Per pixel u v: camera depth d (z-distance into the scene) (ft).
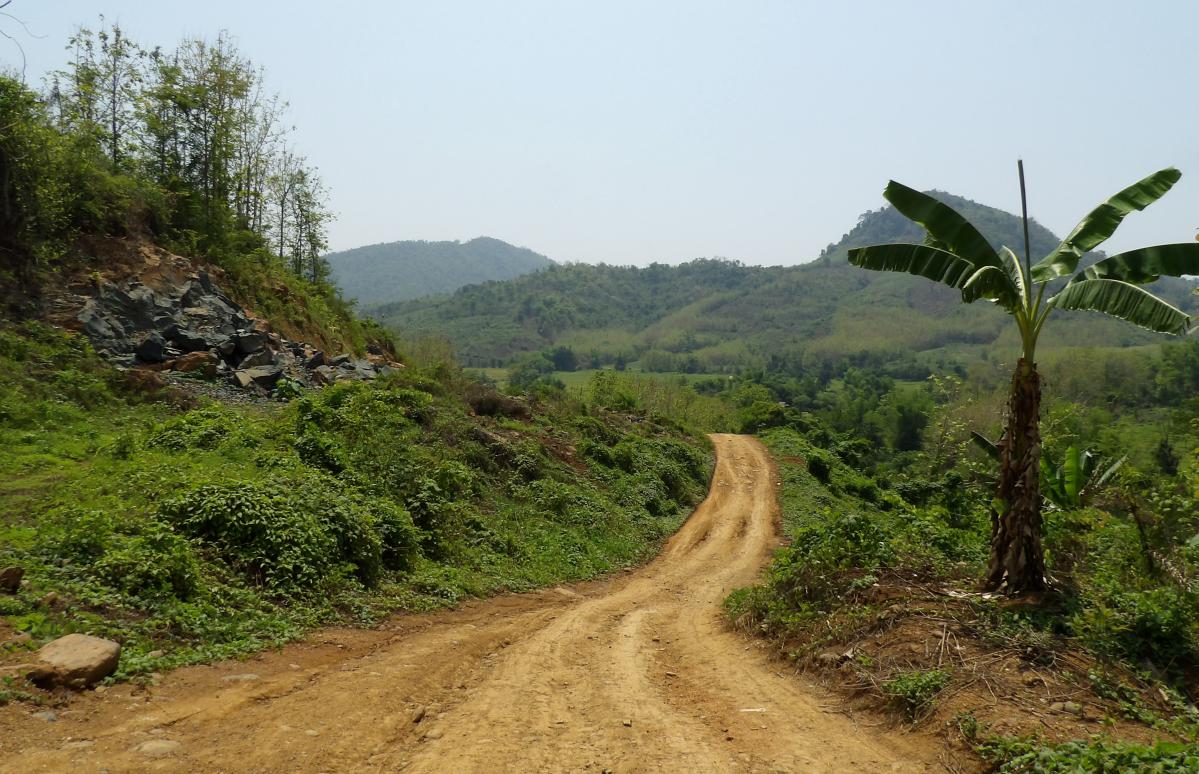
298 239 137.90
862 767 19.65
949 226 31.40
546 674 29.27
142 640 25.00
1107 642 25.12
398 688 25.21
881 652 26.99
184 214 100.07
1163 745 17.56
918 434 244.01
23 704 18.99
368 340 133.08
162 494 37.29
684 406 197.16
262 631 29.14
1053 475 46.55
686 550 80.38
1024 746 19.01
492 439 82.58
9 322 66.44
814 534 38.78
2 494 38.58
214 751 18.16
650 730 22.27
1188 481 35.01
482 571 52.80
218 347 80.89
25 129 73.10
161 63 108.99
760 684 27.91
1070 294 28.55
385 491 54.90
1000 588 30.07
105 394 62.64
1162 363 255.29
